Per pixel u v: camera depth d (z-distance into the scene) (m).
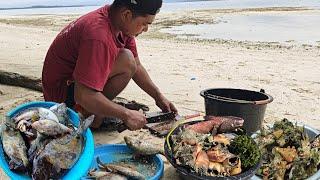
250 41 6.60
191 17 11.27
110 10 1.77
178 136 1.65
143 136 2.11
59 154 1.38
